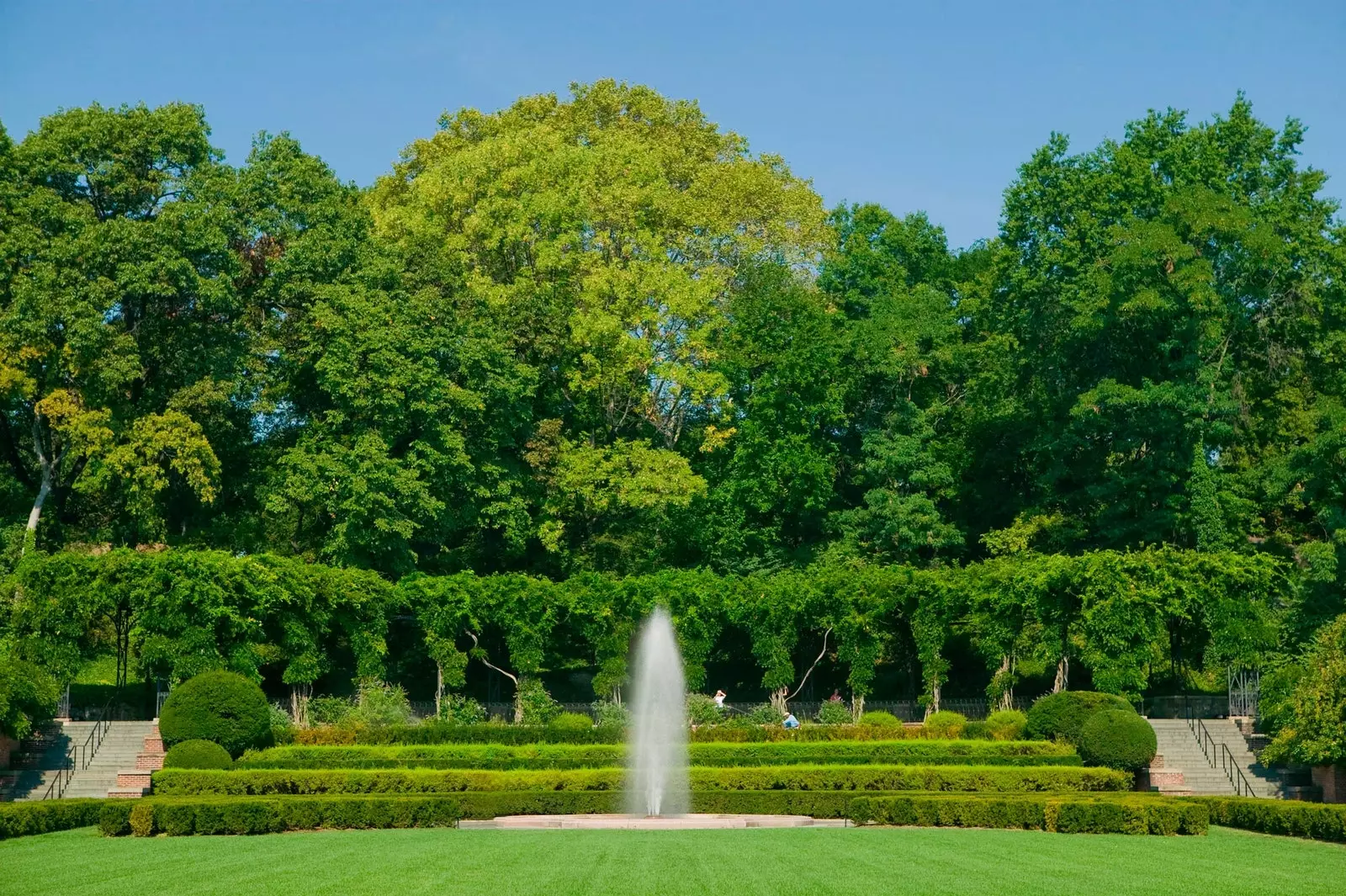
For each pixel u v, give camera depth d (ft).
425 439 160.35
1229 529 162.61
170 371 162.91
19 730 113.91
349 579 144.25
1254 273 160.66
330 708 139.64
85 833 86.74
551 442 175.73
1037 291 169.89
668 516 177.06
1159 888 59.93
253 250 171.42
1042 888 59.11
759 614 153.89
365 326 158.10
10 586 135.03
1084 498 172.04
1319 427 148.46
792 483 175.52
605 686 150.61
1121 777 108.99
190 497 170.81
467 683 172.65
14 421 169.07
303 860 69.00
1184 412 153.69
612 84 206.18
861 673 152.87
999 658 149.38
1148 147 175.52
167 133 160.15
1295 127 173.58
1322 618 139.54
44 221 153.38
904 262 210.59
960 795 94.22
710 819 90.99
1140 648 140.05
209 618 132.05
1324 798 110.22
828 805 96.89
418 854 70.90
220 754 111.86
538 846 74.95
